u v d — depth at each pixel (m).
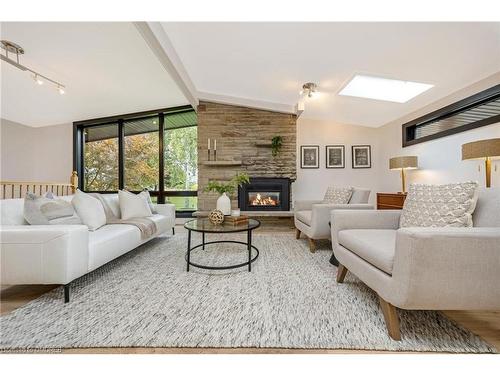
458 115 3.02
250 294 1.67
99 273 2.08
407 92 3.35
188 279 1.94
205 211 4.51
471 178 2.79
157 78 3.74
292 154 4.59
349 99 3.79
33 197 1.97
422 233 1.08
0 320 1.35
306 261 2.38
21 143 5.25
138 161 5.26
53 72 3.44
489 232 1.09
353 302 1.55
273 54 2.81
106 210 2.72
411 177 3.83
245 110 4.61
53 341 1.18
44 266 1.52
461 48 2.21
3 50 2.89
